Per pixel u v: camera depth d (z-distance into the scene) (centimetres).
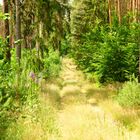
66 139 867
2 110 759
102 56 1916
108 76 1955
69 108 1401
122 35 1964
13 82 977
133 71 1859
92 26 2914
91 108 1405
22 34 1812
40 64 1588
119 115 1231
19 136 776
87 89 2039
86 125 1015
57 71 2962
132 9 2655
